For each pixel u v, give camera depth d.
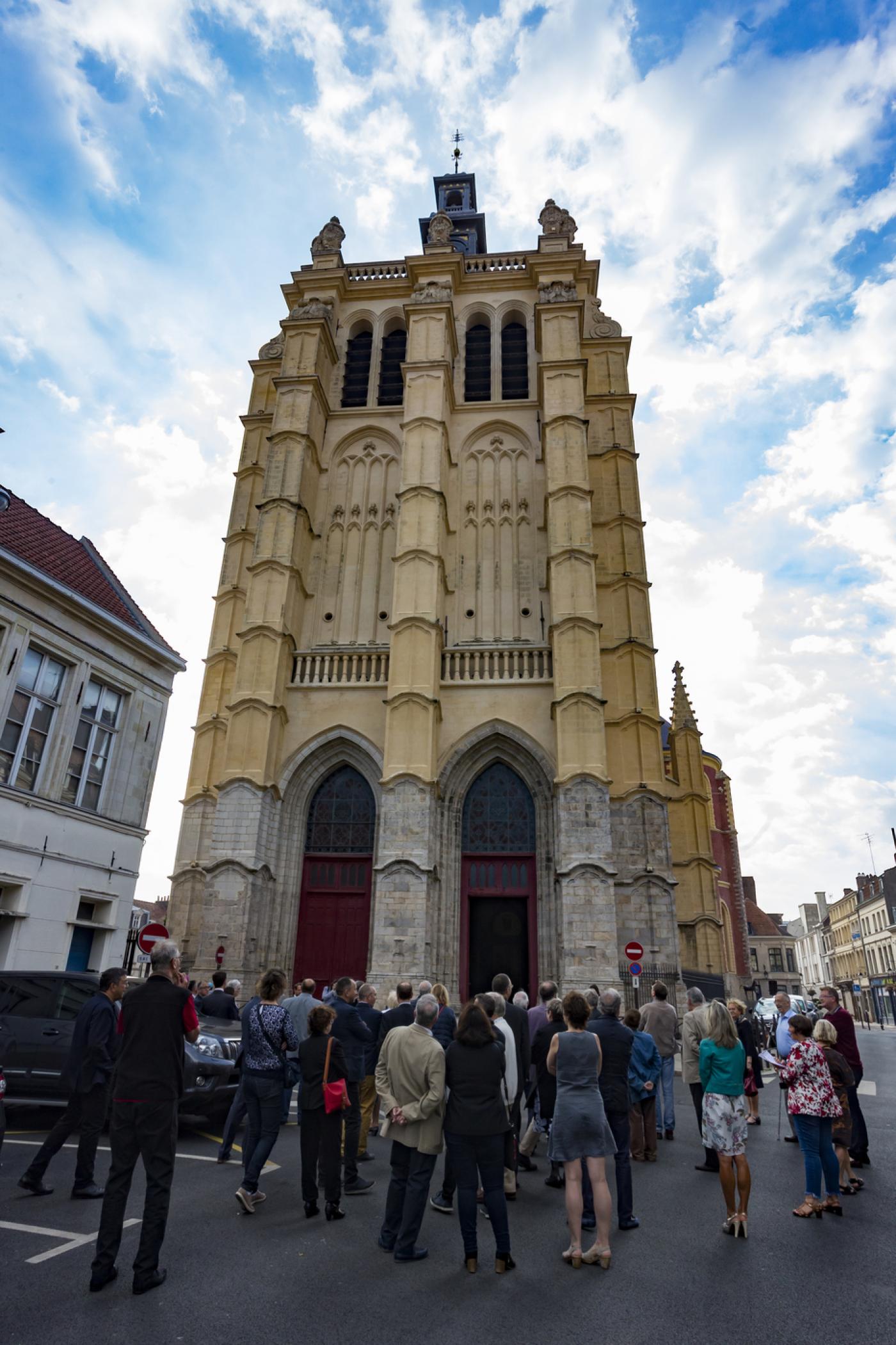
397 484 34.66
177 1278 6.75
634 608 32.03
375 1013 11.85
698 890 34.69
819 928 115.69
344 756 29.66
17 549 19.27
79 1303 6.17
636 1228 8.43
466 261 39.38
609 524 33.72
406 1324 5.98
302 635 32.25
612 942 24.11
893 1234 8.18
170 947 7.47
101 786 20.89
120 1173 6.62
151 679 22.45
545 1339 5.77
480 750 28.92
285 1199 9.28
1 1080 8.55
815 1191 8.83
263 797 27.47
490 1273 7.04
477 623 31.75
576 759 26.34
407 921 24.75
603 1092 8.73
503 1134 7.31
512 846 28.34
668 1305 6.39
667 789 36.56
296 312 37.34
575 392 32.19
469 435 35.03
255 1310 6.16
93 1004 9.31
